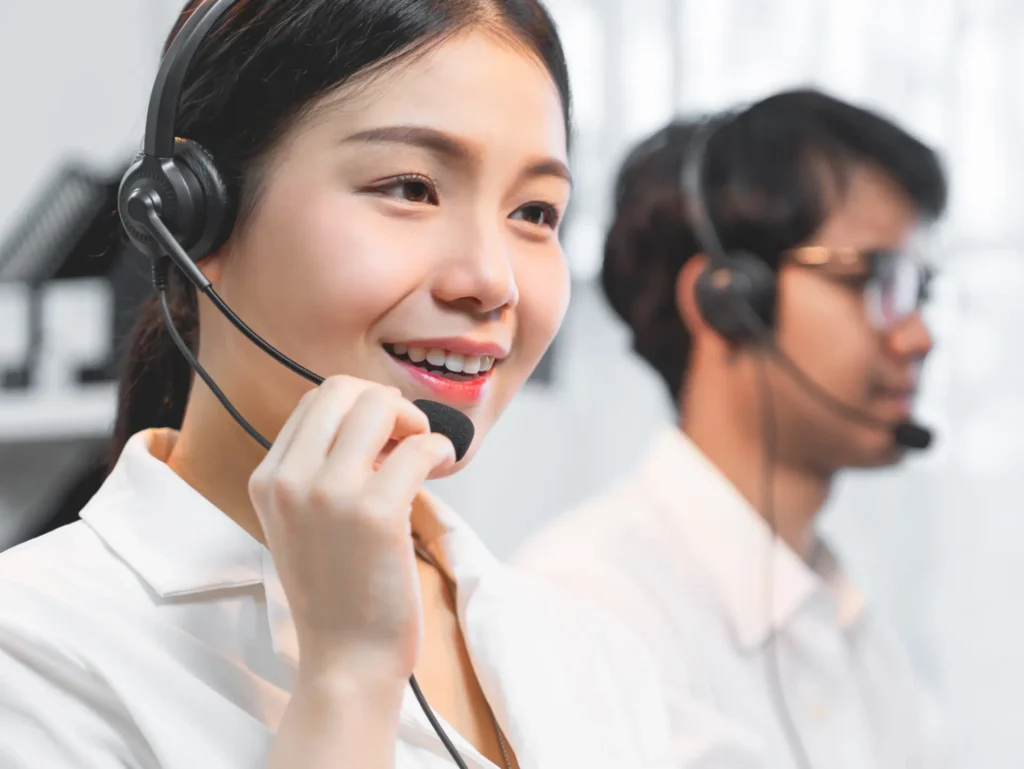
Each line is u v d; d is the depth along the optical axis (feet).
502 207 2.85
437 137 2.71
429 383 2.77
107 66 8.11
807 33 8.71
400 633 2.51
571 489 8.77
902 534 8.76
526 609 3.47
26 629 2.59
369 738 2.46
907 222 5.55
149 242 2.79
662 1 8.68
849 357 5.41
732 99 8.66
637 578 5.08
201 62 2.87
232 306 2.87
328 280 2.68
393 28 2.71
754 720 5.04
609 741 3.33
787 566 5.37
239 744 2.63
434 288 2.73
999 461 8.64
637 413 8.77
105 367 6.59
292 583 2.51
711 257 5.42
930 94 8.72
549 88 2.92
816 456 5.54
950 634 8.70
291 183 2.72
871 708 5.86
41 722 2.55
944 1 8.73
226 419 2.97
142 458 3.03
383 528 2.46
